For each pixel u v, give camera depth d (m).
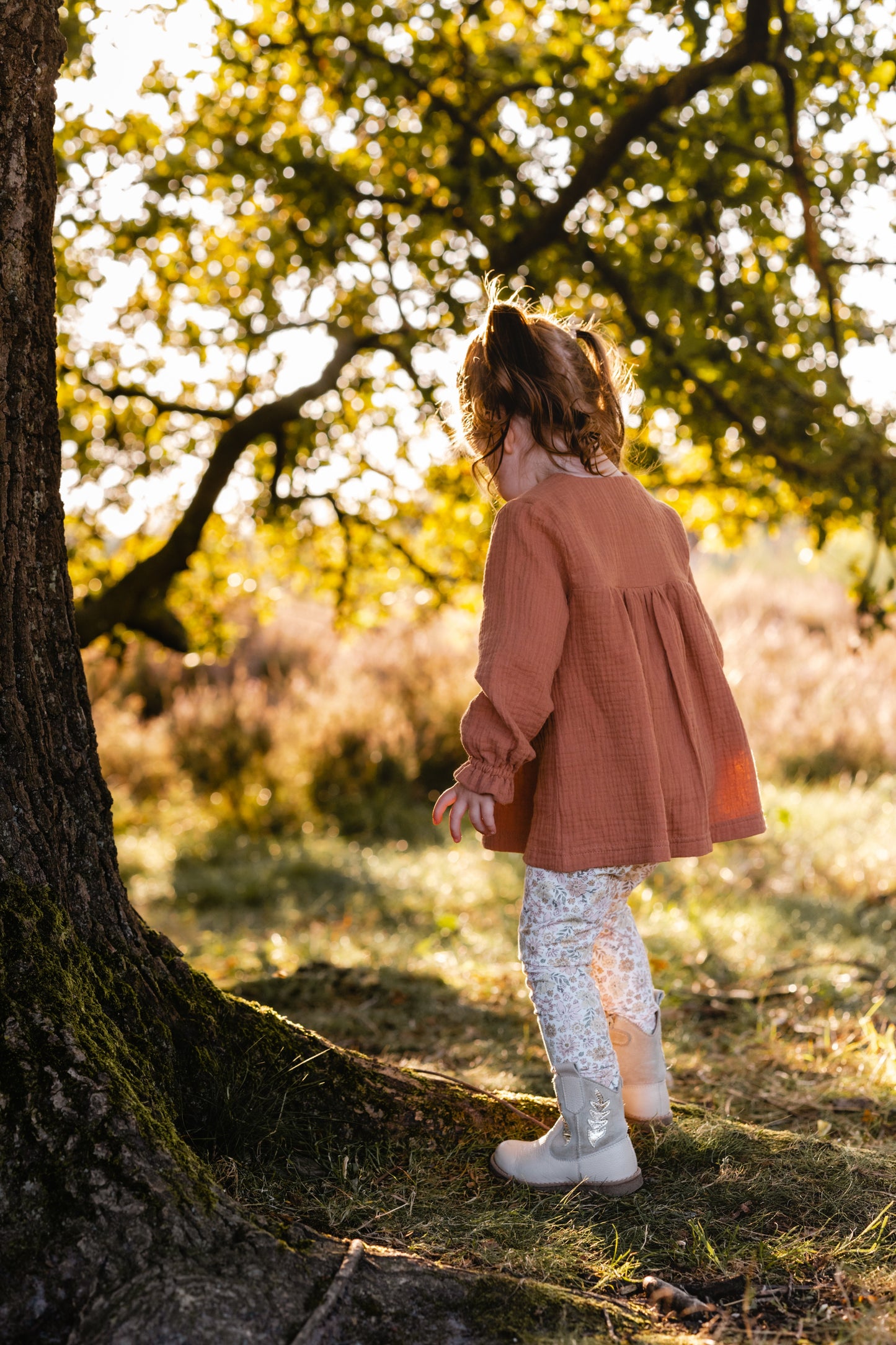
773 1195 1.81
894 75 3.67
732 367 4.29
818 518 4.73
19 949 1.64
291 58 4.52
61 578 1.83
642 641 1.76
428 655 9.62
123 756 8.93
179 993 1.89
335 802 7.91
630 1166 1.81
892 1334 1.39
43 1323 1.29
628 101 4.23
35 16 1.72
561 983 1.79
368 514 5.65
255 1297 1.31
